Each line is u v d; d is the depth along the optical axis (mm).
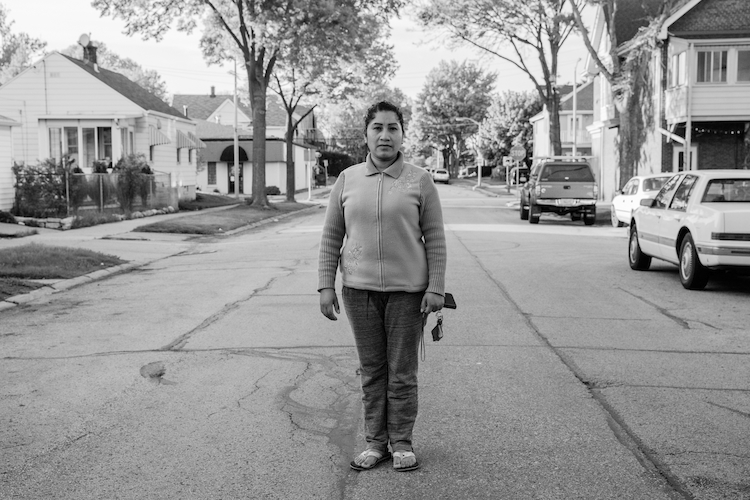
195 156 43156
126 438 4996
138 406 5703
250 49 33312
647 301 10477
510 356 7254
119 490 4160
